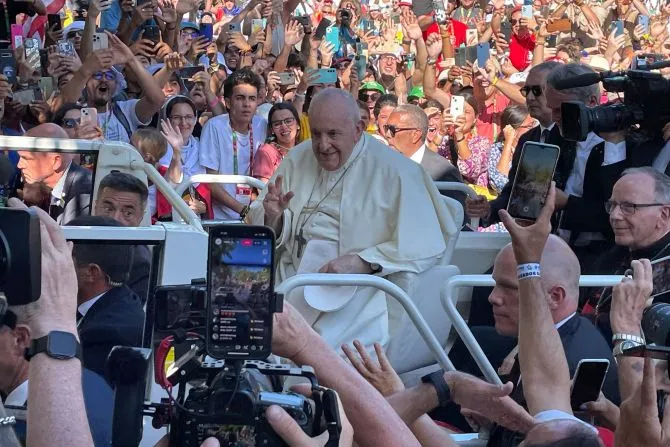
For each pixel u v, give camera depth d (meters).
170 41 10.16
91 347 3.44
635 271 2.93
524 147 3.21
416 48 11.54
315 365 2.55
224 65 10.59
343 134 5.38
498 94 10.40
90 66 7.48
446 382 2.95
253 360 2.25
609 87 4.51
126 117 7.82
